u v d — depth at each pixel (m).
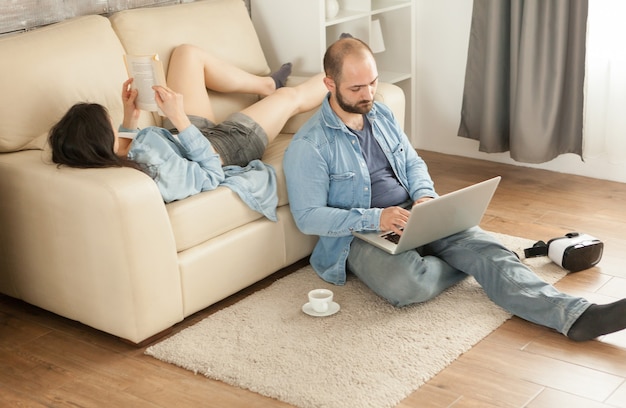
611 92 3.79
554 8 3.73
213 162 2.92
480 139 4.16
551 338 2.65
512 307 2.75
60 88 2.99
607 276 3.04
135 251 2.59
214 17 3.62
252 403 2.39
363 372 2.49
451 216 2.81
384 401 2.35
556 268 3.10
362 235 2.92
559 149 3.98
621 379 2.42
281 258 3.12
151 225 2.62
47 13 3.27
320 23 3.82
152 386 2.51
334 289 3.00
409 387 2.41
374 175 3.04
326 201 2.99
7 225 2.89
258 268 3.03
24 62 2.93
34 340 2.81
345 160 2.97
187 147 2.90
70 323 2.92
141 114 3.26
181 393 2.46
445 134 4.46
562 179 4.03
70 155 2.70
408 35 4.34
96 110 2.73
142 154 2.81
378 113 3.12
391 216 2.80
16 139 2.91
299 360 2.57
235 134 3.21
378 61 4.49
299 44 3.93
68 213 2.67
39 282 2.89
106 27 3.23
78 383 2.55
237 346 2.67
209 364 2.58
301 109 3.51
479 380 2.45
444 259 2.96
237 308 2.90
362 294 2.96
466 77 4.17
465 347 2.60
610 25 3.72
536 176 4.08
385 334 2.69
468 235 2.95
